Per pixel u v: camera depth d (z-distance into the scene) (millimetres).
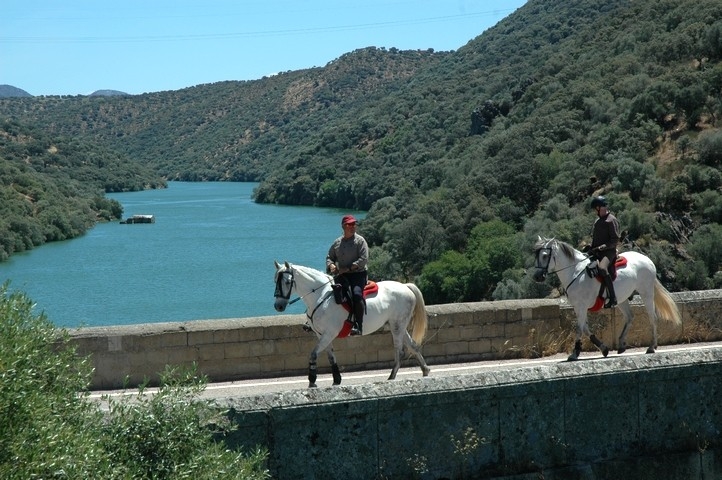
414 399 7590
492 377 7953
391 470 7500
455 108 144125
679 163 61406
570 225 56781
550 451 8062
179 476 5918
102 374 12305
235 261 90188
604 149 68062
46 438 5121
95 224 130500
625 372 8398
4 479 4855
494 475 7844
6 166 120438
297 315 13422
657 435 8508
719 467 8664
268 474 6613
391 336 13680
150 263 89875
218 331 12742
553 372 8180
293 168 171375
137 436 6074
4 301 5762
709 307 15805
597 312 14922
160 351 12516
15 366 5211
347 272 11609
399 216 82875
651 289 13961
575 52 101750
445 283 61500
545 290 53094
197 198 195750
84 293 71750
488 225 64312
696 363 8680
